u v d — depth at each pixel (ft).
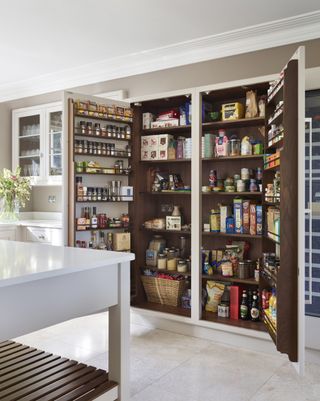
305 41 11.06
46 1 9.88
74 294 5.15
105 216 12.44
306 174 10.14
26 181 16.37
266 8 10.25
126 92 14.55
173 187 12.82
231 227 11.66
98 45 12.76
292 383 8.76
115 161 12.86
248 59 12.02
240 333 10.66
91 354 10.10
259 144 11.25
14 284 4.42
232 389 8.46
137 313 12.62
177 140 12.86
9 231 14.97
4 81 16.80
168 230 12.62
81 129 11.78
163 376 9.04
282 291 8.11
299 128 7.82
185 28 11.48
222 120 11.75
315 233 10.06
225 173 12.60
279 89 8.71
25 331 4.58
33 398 4.85
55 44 12.68
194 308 11.46
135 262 13.07
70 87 16.01
